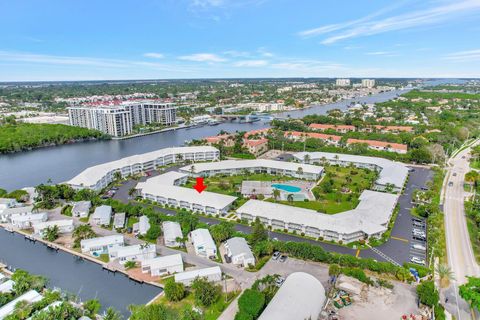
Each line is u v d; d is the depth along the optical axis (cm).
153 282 9638
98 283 9831
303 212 12962
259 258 10800
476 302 7644
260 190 16425
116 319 7806
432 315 8019
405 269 9569
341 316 8069
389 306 8431
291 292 7969
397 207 14675
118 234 12438
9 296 8681
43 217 13525
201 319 7831
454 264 10362
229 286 9306
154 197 15775
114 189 17500
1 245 12125
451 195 16338
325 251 10838
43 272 10388
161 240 12062
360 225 12075
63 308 7769
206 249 10819
